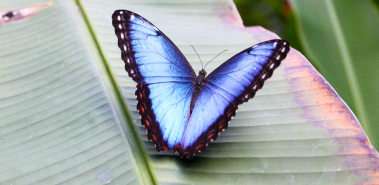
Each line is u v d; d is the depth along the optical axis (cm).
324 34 67
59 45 63
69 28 64
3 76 61
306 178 55
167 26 65
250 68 57
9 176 57
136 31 58
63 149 58
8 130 59
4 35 64
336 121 57
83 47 62
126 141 58
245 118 58
